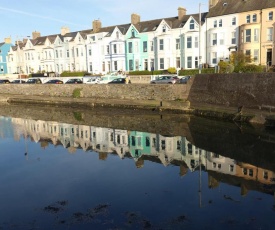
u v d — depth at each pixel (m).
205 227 7.22
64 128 22.11
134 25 49.28
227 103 22.66
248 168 12.01
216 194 9.31
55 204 8.70
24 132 20.69
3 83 44.44
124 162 13.16
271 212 8.00
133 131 20.34
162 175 11.29
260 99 19.72
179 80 31.25
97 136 19.14
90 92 34.75
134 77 37.84
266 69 24.67
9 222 7.65
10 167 12.52
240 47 38.12
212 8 42.53
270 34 36.12
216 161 13.08
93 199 9.01
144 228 7.19
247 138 16.73
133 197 9.11
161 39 44.44
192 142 16.66
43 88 39.09
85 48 53.44
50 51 59.56
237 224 7.36
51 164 12.91
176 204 8.57
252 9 37.38
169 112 27.45
